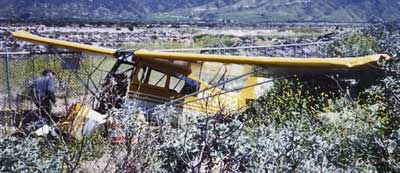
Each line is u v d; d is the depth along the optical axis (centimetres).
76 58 1235
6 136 590
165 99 1159
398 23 1723
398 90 746
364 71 966
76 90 1058
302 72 1061
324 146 575
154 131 518
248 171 506
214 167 514
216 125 513
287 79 1135
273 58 1017
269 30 6625
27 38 1330
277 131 603
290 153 527
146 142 495
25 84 1062
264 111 880
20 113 765
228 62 1071
